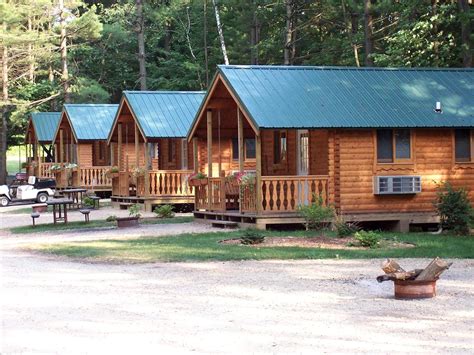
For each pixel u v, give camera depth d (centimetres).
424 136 2248
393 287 1280
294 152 2505
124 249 1841
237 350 866
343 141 2184
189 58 5884
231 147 2945
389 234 2098
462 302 1145
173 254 1727
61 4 5053
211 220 2422
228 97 2406
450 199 2100
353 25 4662
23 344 902
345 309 1100
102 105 4303
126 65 6038
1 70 5162
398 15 3950
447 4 3444
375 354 848
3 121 5225
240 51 5131
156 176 3073
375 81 2358
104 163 4188
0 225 2786
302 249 1775
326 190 2189
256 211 2167
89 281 1390
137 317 1053
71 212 3266
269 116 2098
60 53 5378
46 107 5581
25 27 5428
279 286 1301
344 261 1596
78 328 987
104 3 6681
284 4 4734
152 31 5928
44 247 1956
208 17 5756
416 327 982
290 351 862
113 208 3359
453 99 2320
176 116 3167
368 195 2203
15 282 1392
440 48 3347
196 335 941
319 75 2338
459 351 860
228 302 1159
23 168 5872
